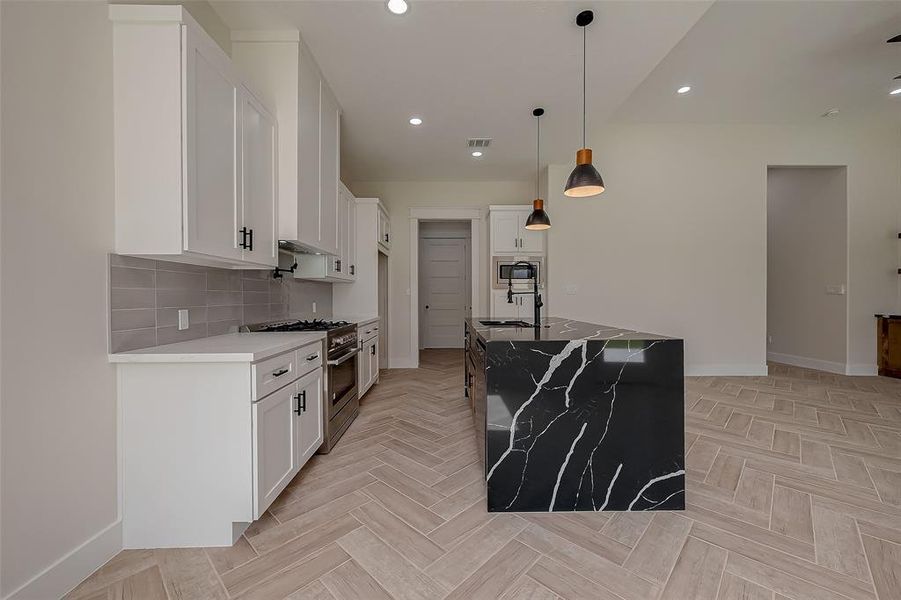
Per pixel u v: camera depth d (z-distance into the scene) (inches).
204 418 59.2
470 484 77.9
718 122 173.5
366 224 166.4
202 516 59.1
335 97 117.8
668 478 69.2
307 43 92.0
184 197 57.9
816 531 61.9
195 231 60.1
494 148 160.7
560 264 178.9
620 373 69.9
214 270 83.0
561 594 48.8
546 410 69.7
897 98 148.0
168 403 59.0
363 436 104.2
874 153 176.1
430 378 177.2
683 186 177.0
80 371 52.4
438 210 207.8
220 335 84.3
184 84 57.6
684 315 178.4
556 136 148.3
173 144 57.2
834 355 184.1
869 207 177.3
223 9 80.4
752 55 117.4
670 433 69.7
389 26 85.6
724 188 176.7
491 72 104.3
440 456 91.1
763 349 176.7
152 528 58.9
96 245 54.7
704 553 56.9
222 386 59.2
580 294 178.5
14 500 44.4
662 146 176.6
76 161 51.7
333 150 117.0
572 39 90.2
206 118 62.8
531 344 69.9
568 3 78.5
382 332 206.7
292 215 89.0
